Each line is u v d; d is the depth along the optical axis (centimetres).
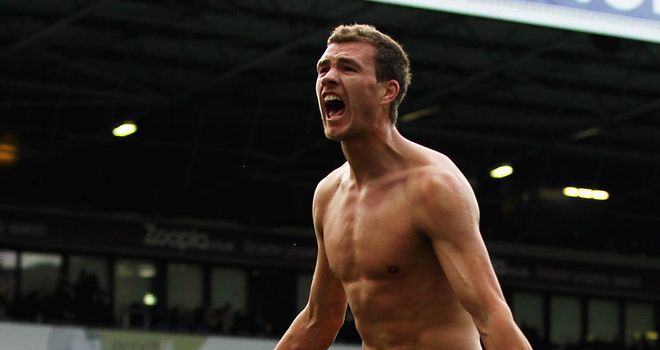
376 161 789
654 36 3475
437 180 770
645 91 4675
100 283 4756
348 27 791
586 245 5681
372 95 777
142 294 4819
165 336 4288
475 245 763
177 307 4881
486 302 751
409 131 4978
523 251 5581
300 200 5112
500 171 5319
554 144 5156
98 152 4719
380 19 4003
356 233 794
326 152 4969
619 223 5709
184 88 4409
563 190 5488
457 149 5159
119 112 4519
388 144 786
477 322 759
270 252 5094
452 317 788
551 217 5575
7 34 3962
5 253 4597
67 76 4262
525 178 5409
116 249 4797
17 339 4019
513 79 4516
